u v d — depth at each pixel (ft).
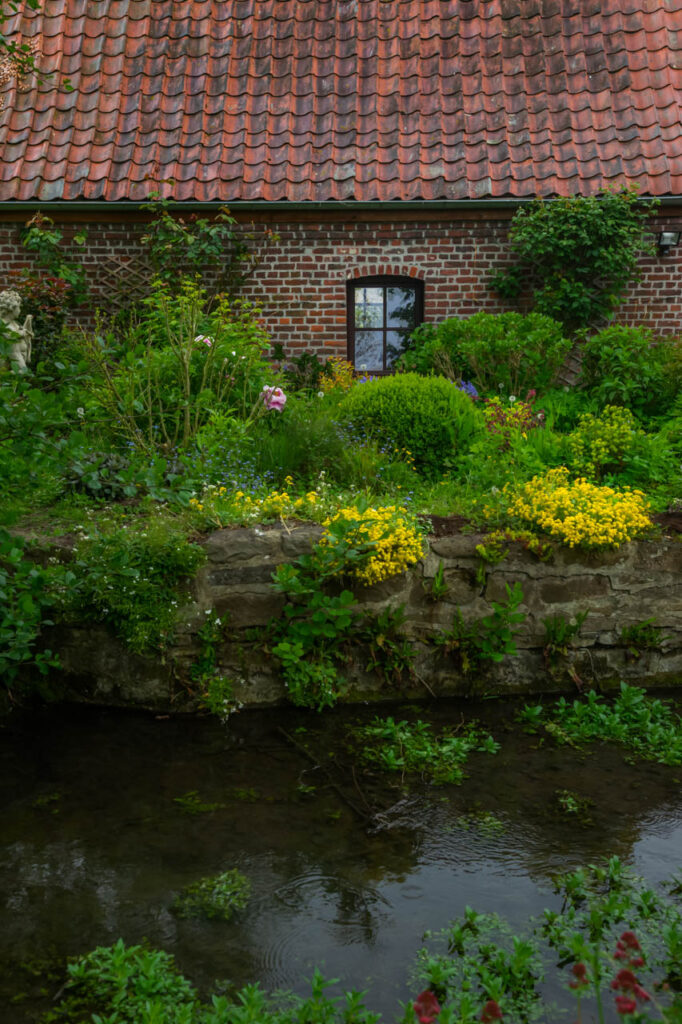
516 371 30.81
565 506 17.90
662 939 9.72
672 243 34.04
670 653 18.02
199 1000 8.87
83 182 33.73
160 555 16.30
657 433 26.07
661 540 17.75
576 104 35.88
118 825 12.32
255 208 34.01
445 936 9.88
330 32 38.29
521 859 11.50
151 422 21.66
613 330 29.60
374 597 17.06
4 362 16.10
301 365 34.35
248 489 19.71
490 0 38.24
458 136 35.22
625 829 12.26
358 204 33.47
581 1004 8.80
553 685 17.67
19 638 14.85
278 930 9.99
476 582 17.26
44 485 19.02
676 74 36.06
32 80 36.14
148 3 38.32
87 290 34.63
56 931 9.91
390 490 21.03
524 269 34.99
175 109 36.14
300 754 14.74
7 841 11.85
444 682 17.40
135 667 16.37
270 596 16.75
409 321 36.35
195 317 25.48
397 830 12.25
